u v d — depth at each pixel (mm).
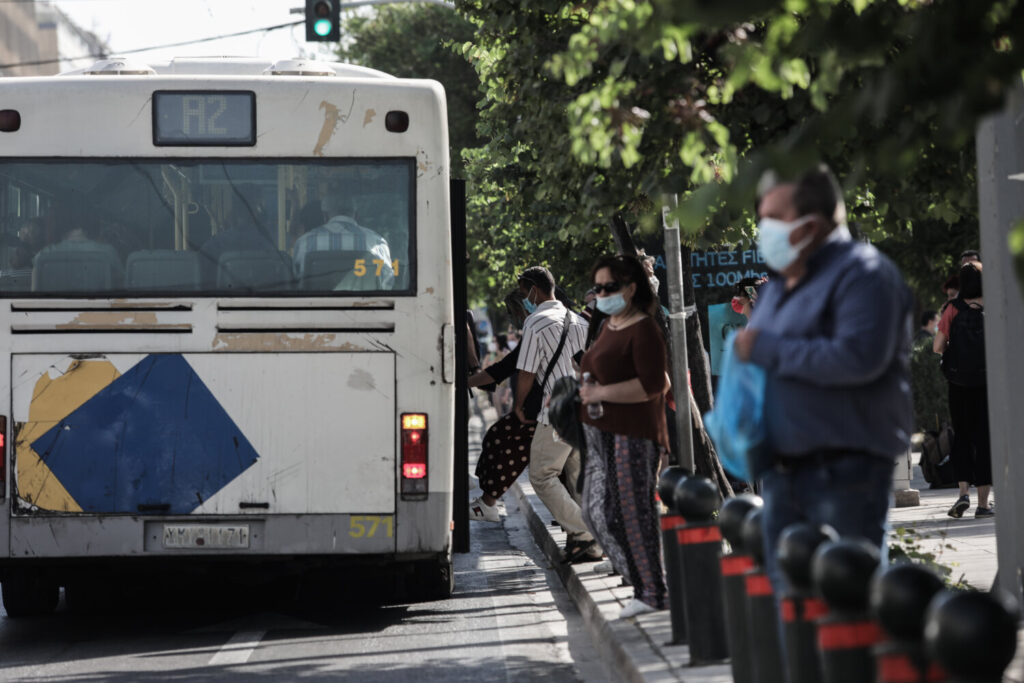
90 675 19500
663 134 18766
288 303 22016
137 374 21906
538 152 25953
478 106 29297
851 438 12086
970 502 35125
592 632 21812
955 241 57406
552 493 27531
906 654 8930
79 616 25266
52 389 21844
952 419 31891
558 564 29031
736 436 12453
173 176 22125
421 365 22047
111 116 22078
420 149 22281
